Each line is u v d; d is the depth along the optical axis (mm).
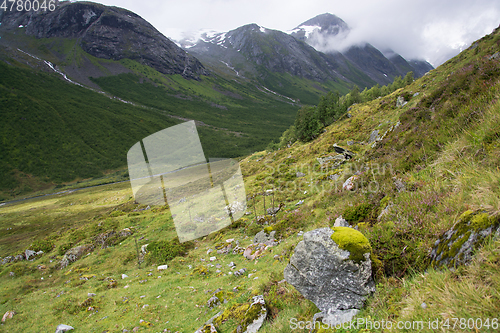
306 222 10773
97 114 197000
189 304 7594
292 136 68875
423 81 41594
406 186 5047
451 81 9188
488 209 2605
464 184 3521
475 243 2443
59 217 46719
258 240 11750
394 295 2867
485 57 8062
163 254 13844
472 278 2238
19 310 10453
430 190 4031
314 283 3355
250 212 17172
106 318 7996
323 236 3439
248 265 9461
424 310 2312
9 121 160125
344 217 6090
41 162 143500
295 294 4621
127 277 12383
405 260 3242
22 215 57750
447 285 2369
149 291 9586
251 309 4621
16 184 125188
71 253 18188
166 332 6215
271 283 5496
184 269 11539
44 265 17688
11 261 20516
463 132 5051
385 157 9219
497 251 2217
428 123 7984
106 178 132250
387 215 4266
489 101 4961
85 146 162125
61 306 9820
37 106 181875
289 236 10500
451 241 2715
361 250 3201
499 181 2951
